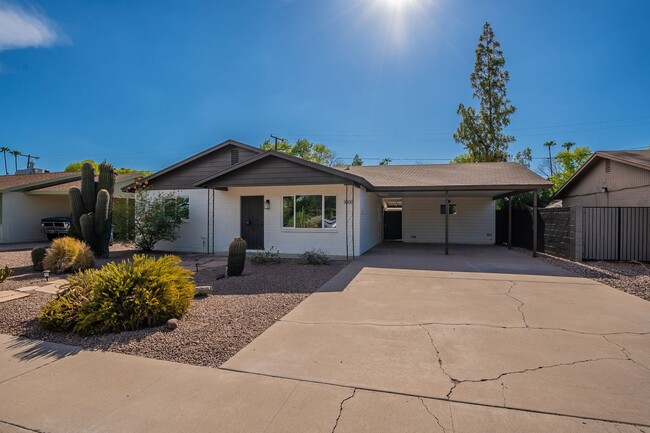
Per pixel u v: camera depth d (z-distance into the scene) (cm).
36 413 263
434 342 399
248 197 1323
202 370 333
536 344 391
